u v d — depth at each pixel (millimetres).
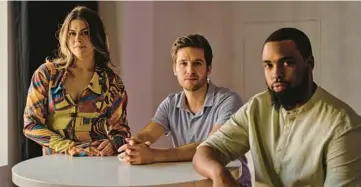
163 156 1480
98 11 2939
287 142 1247
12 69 2355
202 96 1708
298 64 1204
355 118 1168
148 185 1194
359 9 2947
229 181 1191
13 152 2363
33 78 1630
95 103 1653
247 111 1341
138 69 3188
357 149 1146
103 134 1684
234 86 3209
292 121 1243
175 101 1774
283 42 1207
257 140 1307
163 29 3250
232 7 3178
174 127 1768
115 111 1704
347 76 3000
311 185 1220
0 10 2316
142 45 3195
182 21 3256
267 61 1232
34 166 1438
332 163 1158
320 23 3035
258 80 3162
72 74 1629
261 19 3137
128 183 1210
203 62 1668
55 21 2508
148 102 3230
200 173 1288
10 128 2352
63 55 1667
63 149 1609
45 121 1650
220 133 1378
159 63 3258
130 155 1461
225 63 3213
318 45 3047
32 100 1618
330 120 1174
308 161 1205
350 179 1142
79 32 1612
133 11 3141
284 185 1272
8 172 2311
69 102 1622
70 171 1360
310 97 1223
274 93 1246
